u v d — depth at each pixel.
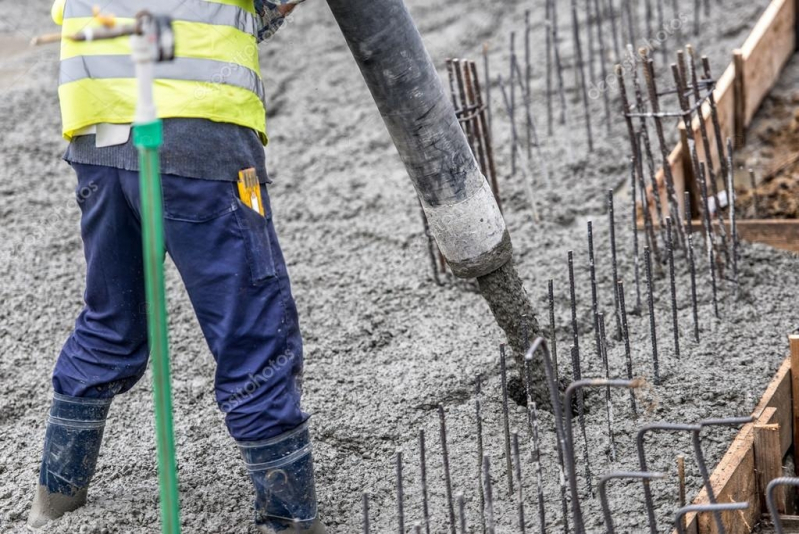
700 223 11.62
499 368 9.54
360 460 8.65
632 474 6.45
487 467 6.74
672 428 6.62
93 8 6.67
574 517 6.89
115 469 8.50
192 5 6.66
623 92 10.63
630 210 12.09
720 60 14.47
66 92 6.88
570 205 12.34
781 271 10.84
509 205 12.47
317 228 12.53
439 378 9.52
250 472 7.27
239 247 6.85
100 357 7.54
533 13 17.30
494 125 14.27
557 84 14.99
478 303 10.88
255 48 7.08
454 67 11.19
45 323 10.84
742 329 9.95
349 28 7.15
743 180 12.85
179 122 6.63
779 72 14.66
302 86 16.27
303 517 7.36
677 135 13.12
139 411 9.35
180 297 11.14
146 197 5.82
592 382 6.62
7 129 14.84
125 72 6.68
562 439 7.26
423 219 10.96
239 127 6.88
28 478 8.47
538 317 10.30
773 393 8.79
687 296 10.53
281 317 7.05
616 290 9.84
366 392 9.46
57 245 12.21
